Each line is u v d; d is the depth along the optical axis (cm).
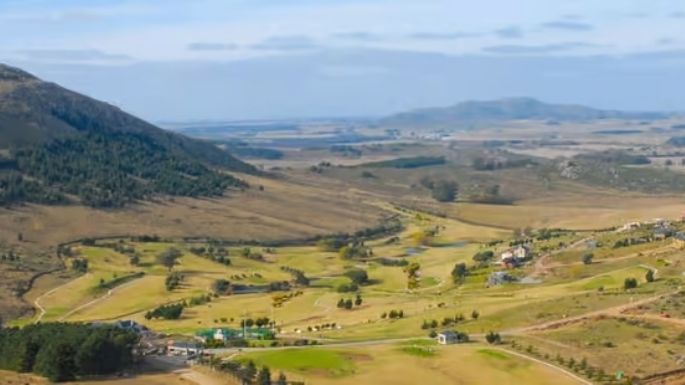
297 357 16825
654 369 15850
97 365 15525
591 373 15688
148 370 16025
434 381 15450
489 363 16275
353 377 15650
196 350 17612
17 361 15850
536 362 16300
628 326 18300
